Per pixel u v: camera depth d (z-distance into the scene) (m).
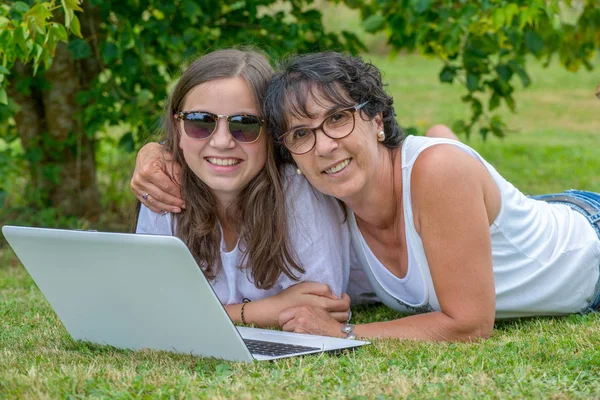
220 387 2.86
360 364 3.17
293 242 3.96
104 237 3.04
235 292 4.17
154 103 7.02
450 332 3.65
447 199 3.57
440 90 18.33
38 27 4.35
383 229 3.94
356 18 22.36
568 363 3.21
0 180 6.90
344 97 3.47
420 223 3.70
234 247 4.09
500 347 3.45
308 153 3.54
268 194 3.86
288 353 3.34
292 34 6.89
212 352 3.27
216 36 7.05
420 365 3.16
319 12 7.24
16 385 2.84
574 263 4.13
